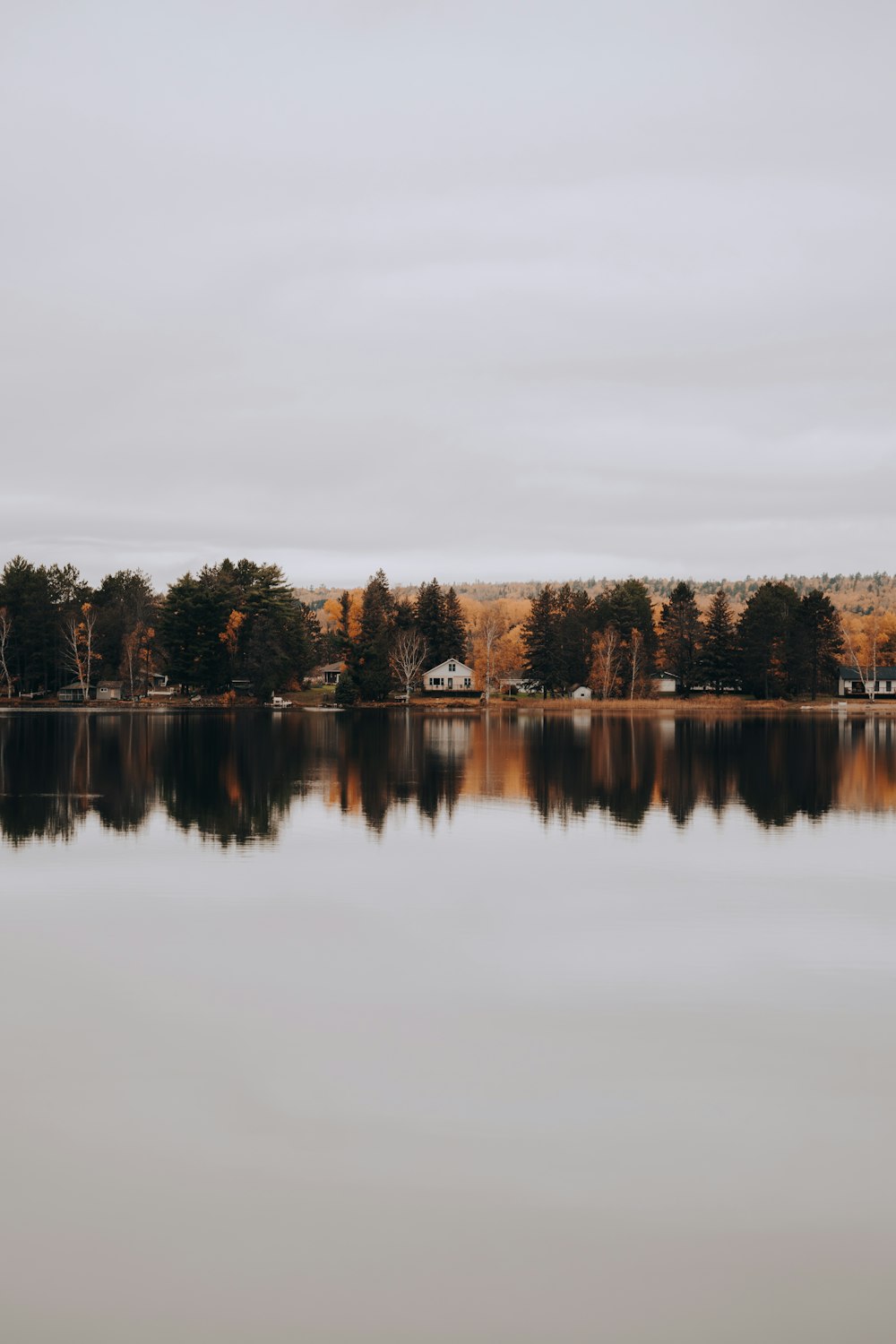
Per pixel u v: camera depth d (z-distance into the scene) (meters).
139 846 33.62
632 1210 12.50
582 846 34.28
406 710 152.38
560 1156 13.70
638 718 132.38
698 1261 11.59
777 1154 13.78
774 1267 11.49
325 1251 11.72
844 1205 12.63
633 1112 14.91
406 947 22.52
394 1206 12.56
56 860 31.25
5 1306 10.84
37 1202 12.60
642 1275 11.35
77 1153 13.70
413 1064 16.45
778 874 29.83
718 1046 17.20
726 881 29.02
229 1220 12.26
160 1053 16.84
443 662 188.62
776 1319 10.72
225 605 165.00
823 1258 11.64
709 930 23.95
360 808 42.56
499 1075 16.06
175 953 21.97
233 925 24.22
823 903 26.44
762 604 166.38
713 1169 13.39
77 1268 11.42
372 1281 11.23
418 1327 10.60
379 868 30.52
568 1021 18.25
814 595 158.00
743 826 38.50
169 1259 11.56
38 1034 17.61
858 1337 10.46
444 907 25.95
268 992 19.67
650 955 22.02
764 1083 15.83
